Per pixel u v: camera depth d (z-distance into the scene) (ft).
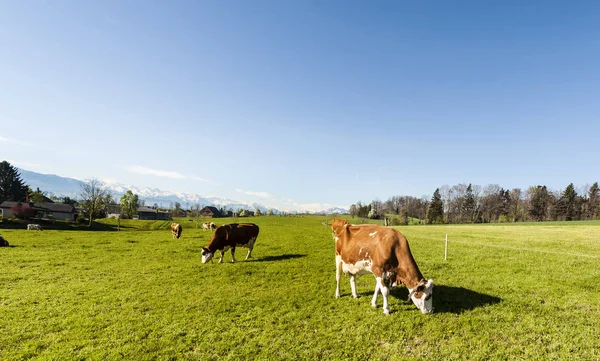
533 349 22.86
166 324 28.02
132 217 383.24
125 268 53.01
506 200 377.30
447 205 389.19
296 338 25.11
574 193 337.93
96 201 219.20
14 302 34.06
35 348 23.57
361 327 26.78
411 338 25.11
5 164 371.15
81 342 24.47
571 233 113.60
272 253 69.41
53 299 35.35
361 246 31.99
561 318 28.45
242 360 22.08
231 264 55.93
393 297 34.58
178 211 488.02
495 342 24.09
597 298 34.14
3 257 63.67
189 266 54.19
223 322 28.37
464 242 83.30
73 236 115.65
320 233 128.88
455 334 25.46
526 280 41.37
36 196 363.56
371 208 434.71
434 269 49.01
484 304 31.91
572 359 21.50
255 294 36.86
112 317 29.63
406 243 30.37
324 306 32.48
